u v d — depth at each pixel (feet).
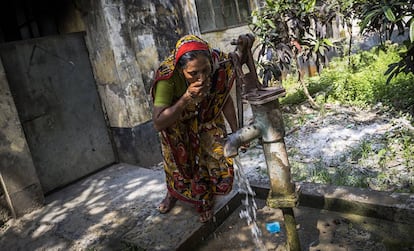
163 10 15.47
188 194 8.97
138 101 14.30
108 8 13.19
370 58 23.80
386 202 8.38
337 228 8.47
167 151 8.87
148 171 13.50
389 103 16.16
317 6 17.78
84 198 11.86
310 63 25.14
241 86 6.72
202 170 8.72
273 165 6.59
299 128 15.96
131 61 14.01
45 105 12.81
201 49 6.67
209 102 8.04
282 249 8.06
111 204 11.02
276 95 6.27
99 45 13.78
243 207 10.15
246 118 18.72
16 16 14.49
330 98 18.95
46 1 14.99
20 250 9.35
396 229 8.04
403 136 12.40
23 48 12.21
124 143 14.61
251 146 14.73
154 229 9.01
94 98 14.47
